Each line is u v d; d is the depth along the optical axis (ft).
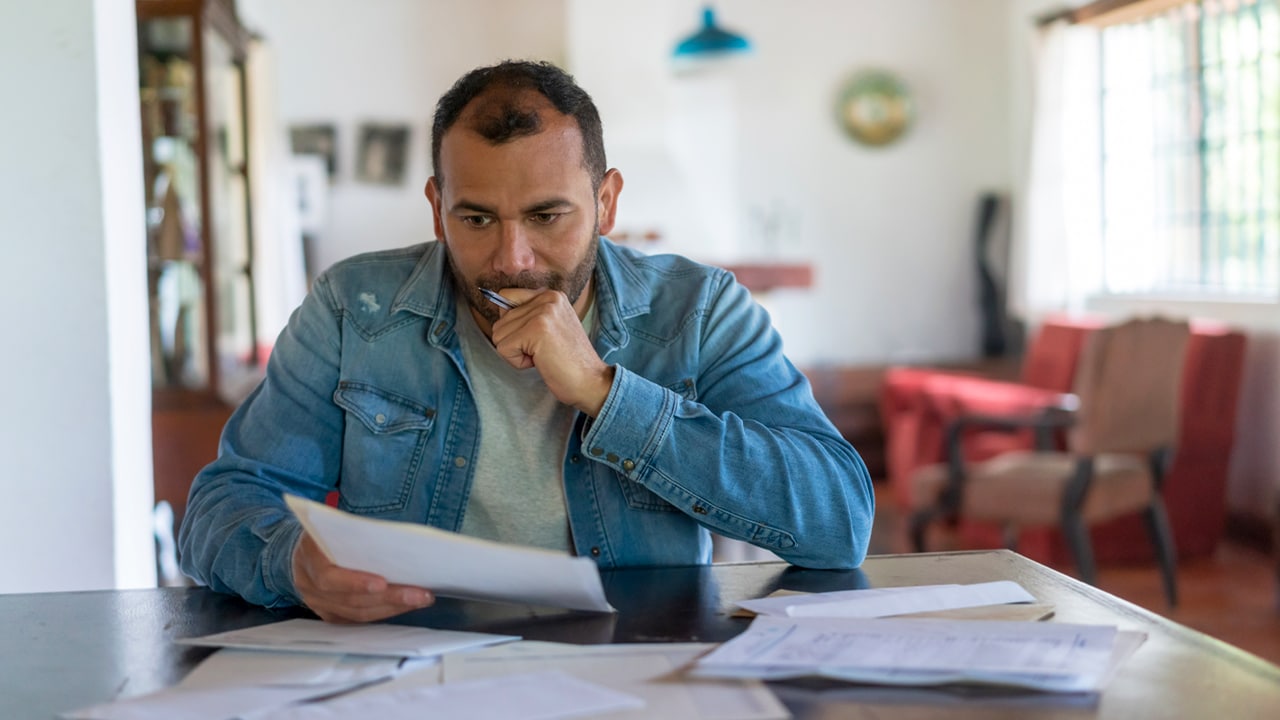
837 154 21.38
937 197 21.61
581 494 4.41
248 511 4.07
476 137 3.87
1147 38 18.08
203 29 10.57
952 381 16.76
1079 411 11.44
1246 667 3.00
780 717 2.71
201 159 10.72
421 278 4.57
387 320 4.55
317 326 4.59
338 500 4.64
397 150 21.66
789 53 21.16
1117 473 11.83
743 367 4.60
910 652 3.03
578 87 4.07
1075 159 19.19
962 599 3.61
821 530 4.12
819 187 21.36
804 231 21.38
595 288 4.66
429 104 21.76
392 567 3.28
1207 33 16.83
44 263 6.25
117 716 2.76
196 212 10.79
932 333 21.77
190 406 10.84
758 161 21.21
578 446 4.40
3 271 6.23
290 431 4.49
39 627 3.61
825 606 3.50
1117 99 18.86
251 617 3.69
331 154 21.52
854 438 19.88
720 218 21.17
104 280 6.28
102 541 6.35
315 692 2.90
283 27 21.35
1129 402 11.43
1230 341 14.21
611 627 3.44
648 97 20.89
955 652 3.03
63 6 6.15
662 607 3.66
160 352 10.80
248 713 2.77
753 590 3.88
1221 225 16.71
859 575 4.07
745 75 21.08
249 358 12.70
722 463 4.10
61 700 2.97
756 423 4.32
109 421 6.33
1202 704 2.76
